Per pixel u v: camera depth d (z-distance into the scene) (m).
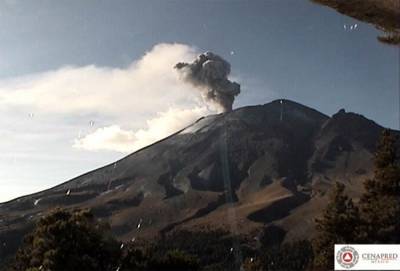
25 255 12.59
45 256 11.88
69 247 12.09
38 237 12.30
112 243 12.81
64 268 11.90
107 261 12.50
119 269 12.47
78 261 11.95
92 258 12.13
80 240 12.29
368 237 11.69
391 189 12.50
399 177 12.48
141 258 12.95
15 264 12.75
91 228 12.71
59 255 11.83
